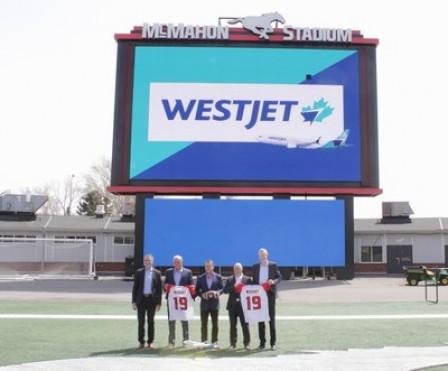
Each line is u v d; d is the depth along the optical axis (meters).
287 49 35.75
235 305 12.01
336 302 22.69
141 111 35.06
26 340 12.97
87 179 77.69
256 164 34.75
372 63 35.88
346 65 35.81
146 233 34.78
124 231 48.41
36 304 21.47
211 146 34.81
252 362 10.25
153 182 34.47
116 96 35.22
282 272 36.09
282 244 35.00
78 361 10.27
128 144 34.81
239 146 34.88
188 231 34.91
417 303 22.14
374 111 35.50
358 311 19.44
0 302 22.20
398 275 45.84
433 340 13.21
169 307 12.27
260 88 35.34
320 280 36.56
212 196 35.12
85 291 27.73
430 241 48.34
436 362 10.29
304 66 35.66
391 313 18.80
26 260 47.12
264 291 11.88
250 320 11.82
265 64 35.59
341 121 35.31
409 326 15.65
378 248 48.94
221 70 35.47
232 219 35.03
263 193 34.62
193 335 14.22
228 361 10.34
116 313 18.73
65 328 15.12
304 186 34.72
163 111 35.06
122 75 35.41
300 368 9.70
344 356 10.92
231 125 34.97
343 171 34.94
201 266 34.72
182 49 35.62
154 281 12.07
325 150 35.06
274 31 35.84
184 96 35.19
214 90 35.25
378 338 13.50
